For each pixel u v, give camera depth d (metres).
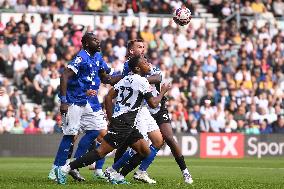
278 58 67.69
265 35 68.94
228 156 58.72
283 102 64.75
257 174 35.31
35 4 62.91
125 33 62.34
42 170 36.12
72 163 24.84
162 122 26.73
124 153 25.66
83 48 26.70
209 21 69.44
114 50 61.50
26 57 58.81
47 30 60.84
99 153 24.73
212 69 63.38
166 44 64.31
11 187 22.73
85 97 26.78
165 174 33.91
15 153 53.53
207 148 58.09
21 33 59.53
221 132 59.47
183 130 58.44
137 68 24.73
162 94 24.61
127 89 24.53
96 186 23.56
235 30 68.81
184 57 63.78
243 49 66.50
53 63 58.72
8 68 58.44
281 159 55.75
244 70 64.94
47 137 54.03
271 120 62.38
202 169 39.97
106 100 24.97
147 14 66.19
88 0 65.31
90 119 27.62
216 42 66.69
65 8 64.31
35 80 57.69
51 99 57.38
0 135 53.25
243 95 63.12
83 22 64.00
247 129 60.84
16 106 55.50
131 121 24.53
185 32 65.56
